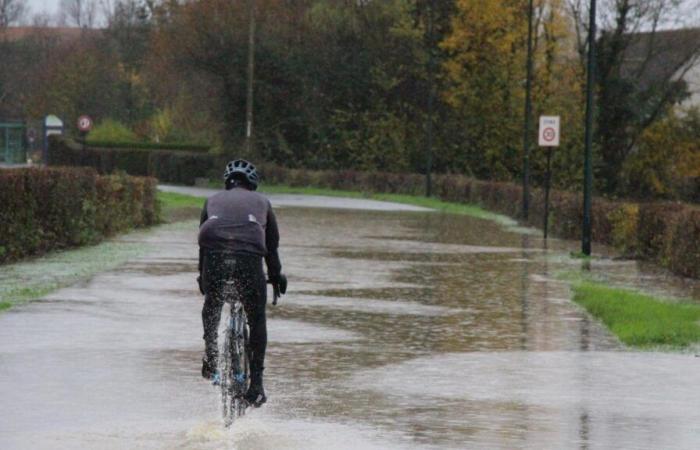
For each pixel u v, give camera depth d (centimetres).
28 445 2230
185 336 3638
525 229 9769
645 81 17538
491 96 16238
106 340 3538
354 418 2517
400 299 4797
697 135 16000
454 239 8400
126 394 2736
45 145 17388
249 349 2503
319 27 19100
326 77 19038
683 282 5681
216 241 2467
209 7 19325
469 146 16988
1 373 2980
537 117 15575
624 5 15412
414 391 2844
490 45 16475
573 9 15638
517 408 2653
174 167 18962
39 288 4847
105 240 7625
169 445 2244
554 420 2525
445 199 14888
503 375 3084
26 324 3838
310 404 2670
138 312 4172
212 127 19762
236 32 19225
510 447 2262
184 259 6300
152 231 8538
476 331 3928
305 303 4616
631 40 15800
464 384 2945
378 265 6272
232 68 19138
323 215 11131
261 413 2564
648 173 15925
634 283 5609
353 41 19062
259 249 2478
